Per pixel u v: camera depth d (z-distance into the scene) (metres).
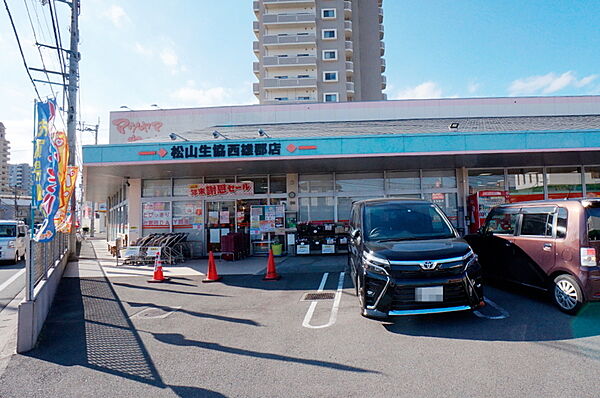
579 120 15.69
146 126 20.45
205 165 12.19
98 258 15.73
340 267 10.77
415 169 14.02
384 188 14.11
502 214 7.15
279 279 9.27
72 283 9.55
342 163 12.35
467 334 4.84
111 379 3.97
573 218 5.45
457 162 12.72
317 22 51.53
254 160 11.50
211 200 14.67
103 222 61.66
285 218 14.24
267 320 5.89
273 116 19.88
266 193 14.51
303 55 50.66
